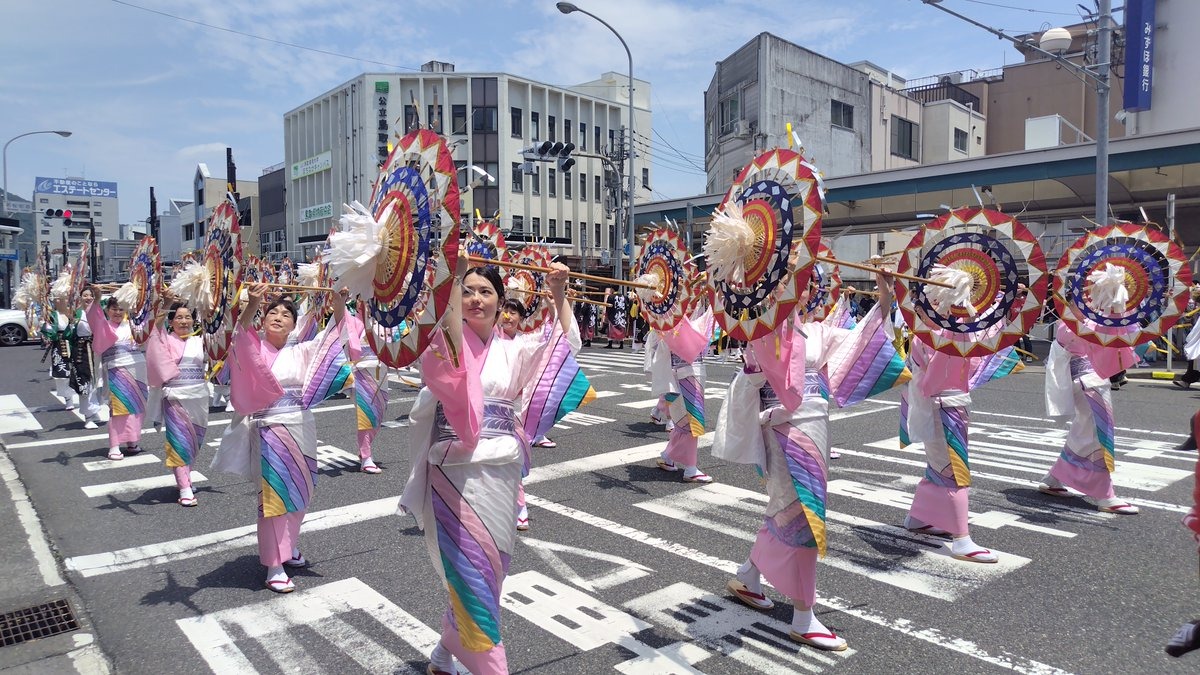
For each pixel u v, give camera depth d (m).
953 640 3.75
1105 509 5.91
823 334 4.33
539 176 37.12
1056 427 9.45
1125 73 19.36
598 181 40.69
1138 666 3.47
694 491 6.62
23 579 4.71
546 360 3.63
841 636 3.80
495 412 3.16
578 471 7.37
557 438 9.05
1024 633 3.81
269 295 4.98
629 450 8.36
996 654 3.60
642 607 4.16
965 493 4.95
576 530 5.51
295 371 4.62
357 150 36.00
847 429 9.32
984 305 4.67
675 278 6.52
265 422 4.47
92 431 9.73
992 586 4.43
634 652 3.64
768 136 27.14
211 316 4.59
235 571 4.81
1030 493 6.45
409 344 2.72
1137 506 6.07
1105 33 13.46
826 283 6.72
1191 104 18.64
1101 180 13.67
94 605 4.30
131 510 6.21
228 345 4.36
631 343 22.66
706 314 7.05
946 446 4.96
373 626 3.98
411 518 5.84
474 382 2.98
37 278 13.20
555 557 4.95
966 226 4.71
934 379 4.92
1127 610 4.08
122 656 3.70
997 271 4.62
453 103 35.12
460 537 3.02
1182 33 18.67
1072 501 6.21
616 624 3.95
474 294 3.16
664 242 6.76
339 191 37.91
